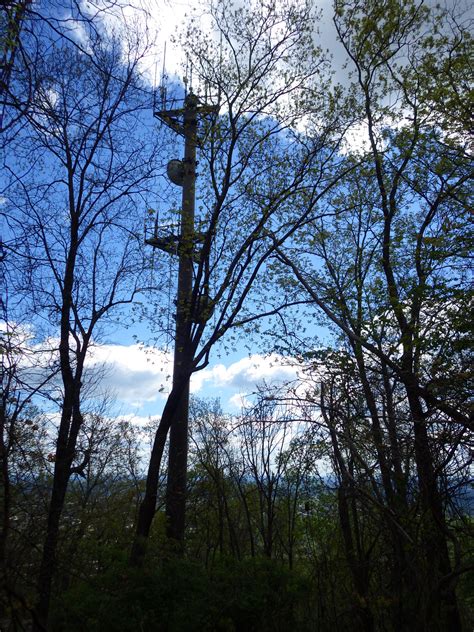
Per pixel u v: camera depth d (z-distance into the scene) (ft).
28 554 21.66
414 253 44.88
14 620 19.26
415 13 46.91
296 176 49.98
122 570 33.14
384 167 53.47
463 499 28.55
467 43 43.62
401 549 29.30
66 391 40.73
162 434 42.86
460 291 32.83
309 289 44.52
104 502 62.44
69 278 42.83
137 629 30.22
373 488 31.55
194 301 45.27
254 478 55.57
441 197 45.96
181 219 47.24
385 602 29.43
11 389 21.68
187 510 53.26
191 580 33.04
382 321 36.81
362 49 49.88
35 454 24.99
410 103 48.98
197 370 44.16
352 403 33.24
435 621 27.99
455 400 29.35
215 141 47.88
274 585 34.99
